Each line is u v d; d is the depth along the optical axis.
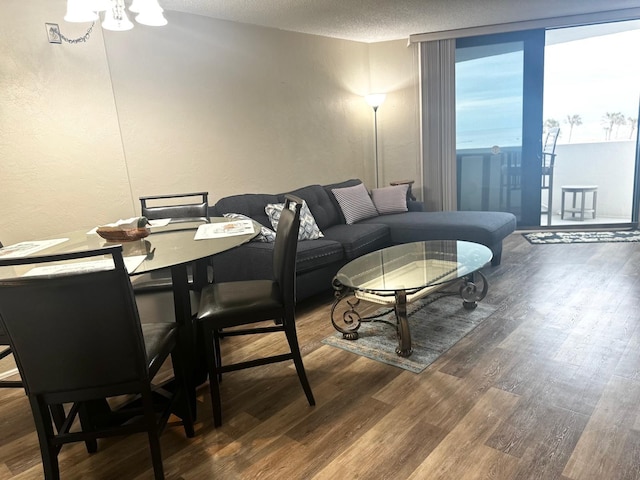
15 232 2.66
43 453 1.53
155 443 1.57
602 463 1.58
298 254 3.13
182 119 3.47
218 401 1.95
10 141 2.60
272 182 4.28
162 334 1.76
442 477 1.57
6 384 1.76
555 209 6.45
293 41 4.34
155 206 3.33
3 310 1.35
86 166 2.95
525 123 5.00
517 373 2.21
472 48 5.00
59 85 2.78
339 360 2.49
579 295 3.16
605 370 2.18
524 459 1.63
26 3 2.60
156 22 2.11
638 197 4.96
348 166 5.21
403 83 5.25
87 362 1.45
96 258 1.86
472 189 5.37
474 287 3.05
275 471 1.66
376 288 2.43
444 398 2.05
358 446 1.77
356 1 3.43
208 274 2.87
